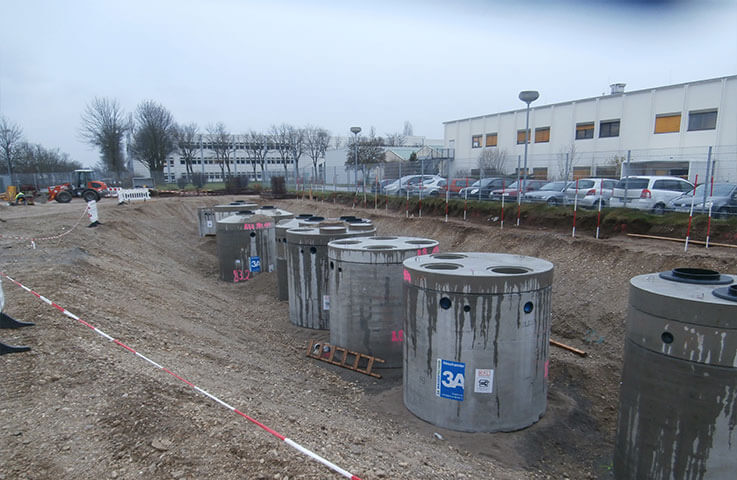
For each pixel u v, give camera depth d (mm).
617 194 17594
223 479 3893
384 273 8789
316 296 11148
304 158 89875
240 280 16109
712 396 4762
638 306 5355
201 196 46625
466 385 6375
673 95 29812
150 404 4930
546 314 6566
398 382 8586
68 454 4082
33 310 7316
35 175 52062
